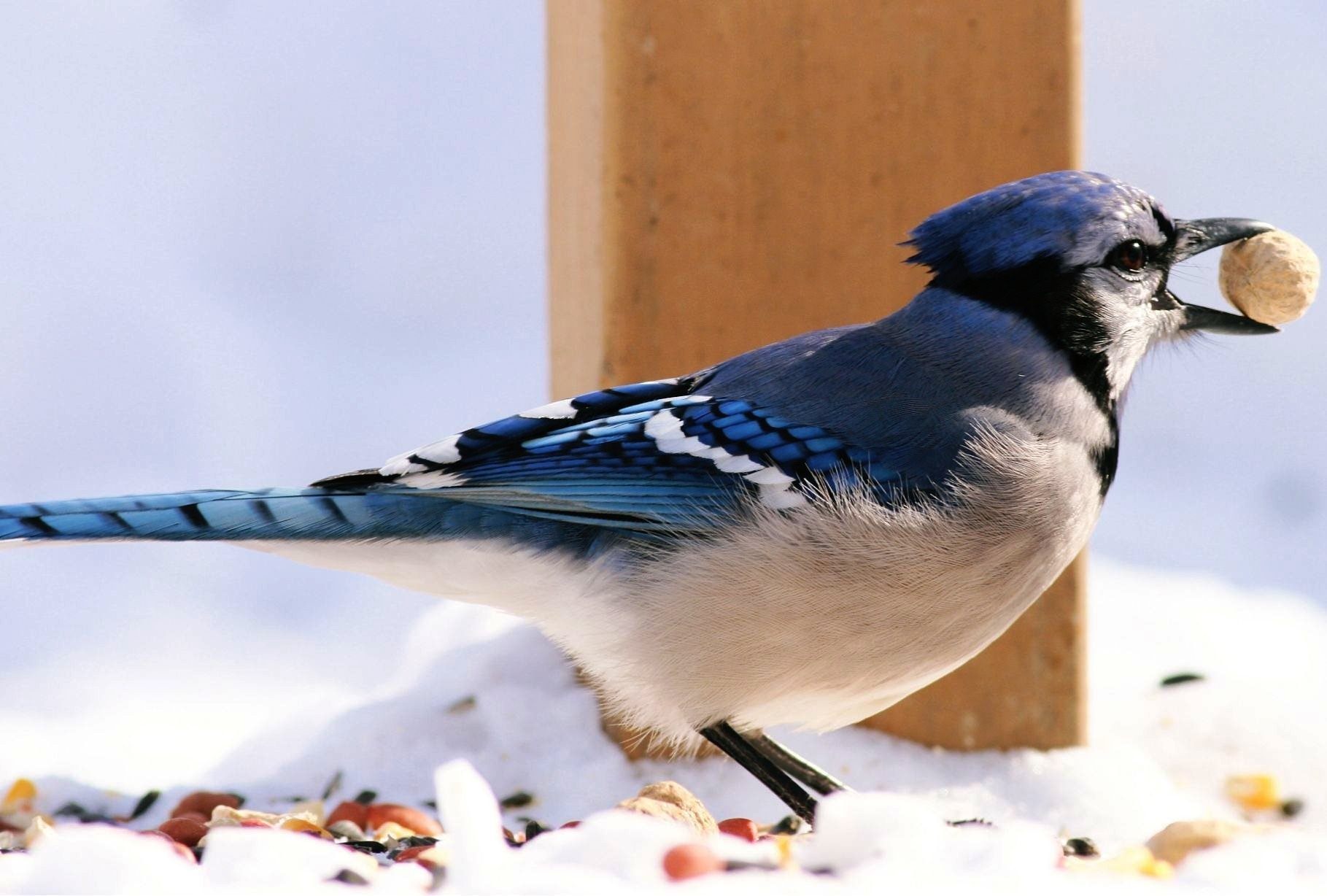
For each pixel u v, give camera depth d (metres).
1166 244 8.84
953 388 8.45
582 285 10.23
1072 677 10.12
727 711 8.38
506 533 8.55
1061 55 10.10
